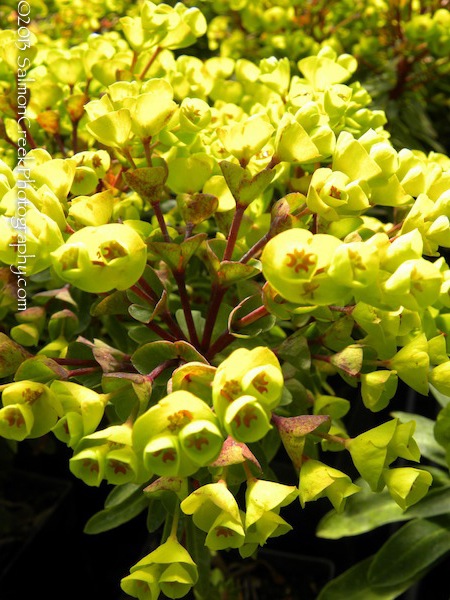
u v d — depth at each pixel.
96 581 0.37
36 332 0.21
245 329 0.16
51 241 0.14
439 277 0.14
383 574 0.25
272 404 0.13
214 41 0.43
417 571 0.25
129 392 0.15
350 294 0.14
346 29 0.45
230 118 0.22
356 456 0.15
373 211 0.35
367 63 0.42
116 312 0.17
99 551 0.38
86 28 0.38
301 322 0.19
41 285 0.24
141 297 0.17
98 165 0.19
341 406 0.19
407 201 0.17
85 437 0.13
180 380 0.14
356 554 0.36
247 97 0.25
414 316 0.16
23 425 0.14
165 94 0.18
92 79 0.24
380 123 0.23
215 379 0.12
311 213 0.17
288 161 0.16
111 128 0.16
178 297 0.23
